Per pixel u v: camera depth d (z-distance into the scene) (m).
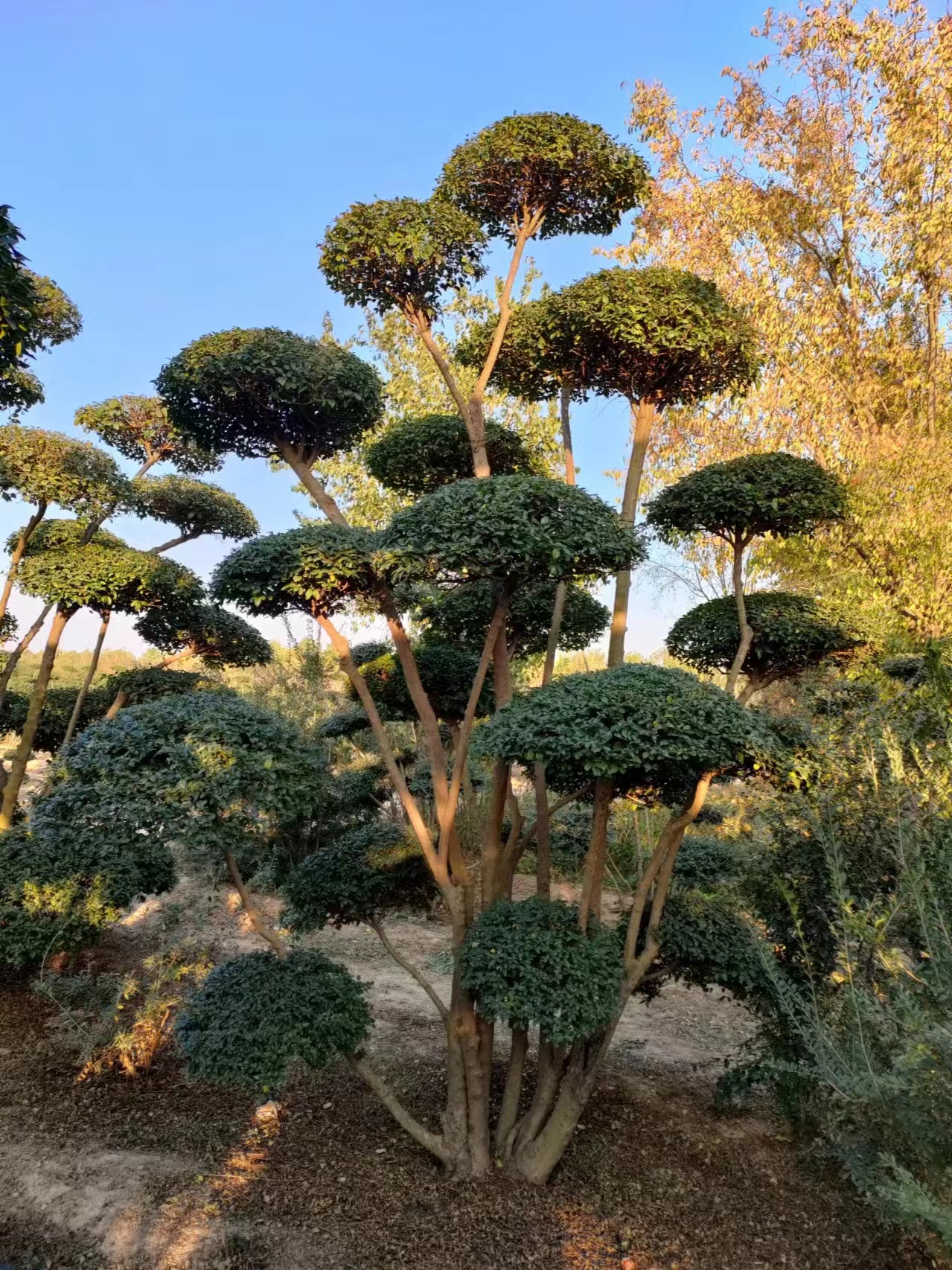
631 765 2.77
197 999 3.53
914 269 9.03
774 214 9.80
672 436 9.02
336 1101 4.26
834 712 4.11
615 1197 3.47
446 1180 3.51
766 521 3.93
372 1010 5.49
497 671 4.21
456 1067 3.64
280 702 10.89
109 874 5.18
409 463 4.89
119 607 6.86
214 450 4.34
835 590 6.46
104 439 7.67
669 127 9.70
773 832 4.06
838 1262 3.10
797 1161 3.77
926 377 9.20
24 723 7.75
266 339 3.75
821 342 9.19
